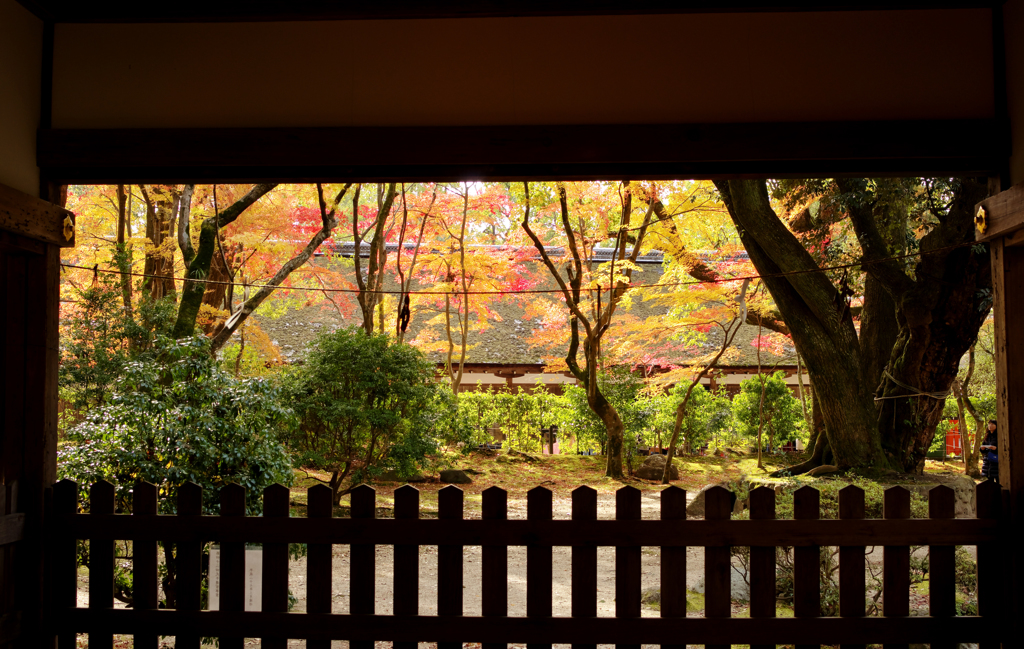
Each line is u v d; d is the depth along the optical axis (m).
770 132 3.48
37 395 3.37
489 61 3.62
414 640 3.07
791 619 3.05
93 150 3.53
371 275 11.98
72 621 3.21
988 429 9.70
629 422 13.36
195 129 3.55
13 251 3.36
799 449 15.55
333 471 9.52
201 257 8.53
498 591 3.08
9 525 3.11
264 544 3.13
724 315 14.44
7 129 3.32
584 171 3.65
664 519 3.08
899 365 8.57
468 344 16.06
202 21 3.64
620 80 3.60
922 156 3.45
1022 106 3.32
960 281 7.87
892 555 3.10
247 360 11.87
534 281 15.52
